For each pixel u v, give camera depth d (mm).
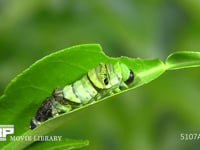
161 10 361
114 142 336
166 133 351
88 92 193
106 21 349
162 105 352
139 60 189
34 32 337
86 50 187
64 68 189
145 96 349
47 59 185
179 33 367
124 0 354
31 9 337
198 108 357
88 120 323
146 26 356
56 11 340
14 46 333
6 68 329
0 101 187
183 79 360
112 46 348
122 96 338
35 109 189
